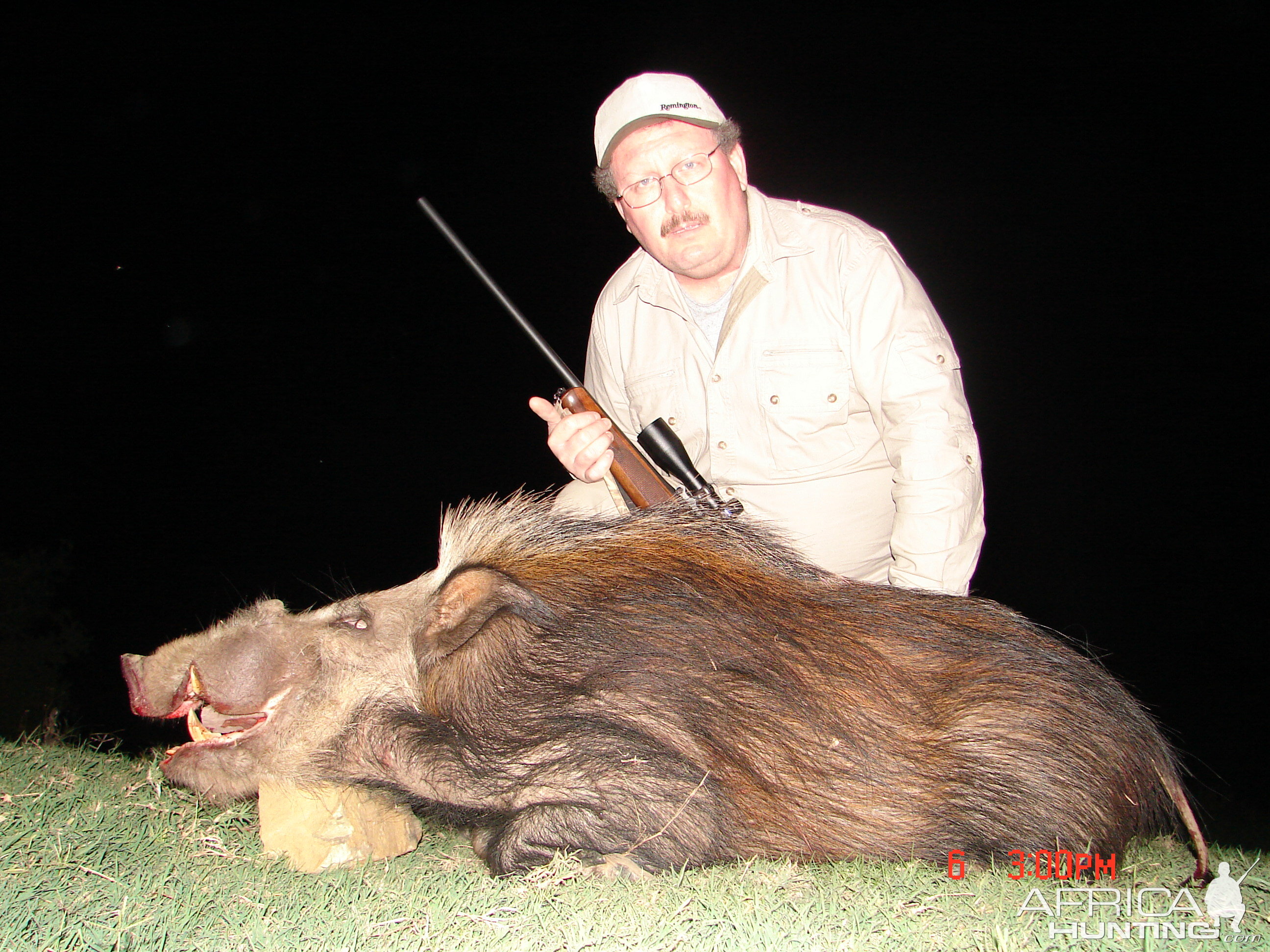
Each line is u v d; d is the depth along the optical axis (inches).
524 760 49.4
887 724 49.8
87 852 44.1
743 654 49.8
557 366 62.3
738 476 65.1
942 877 45.6
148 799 51.8
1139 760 52.6
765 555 54.2
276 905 40.8
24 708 118.1
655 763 47.6
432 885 43.9
